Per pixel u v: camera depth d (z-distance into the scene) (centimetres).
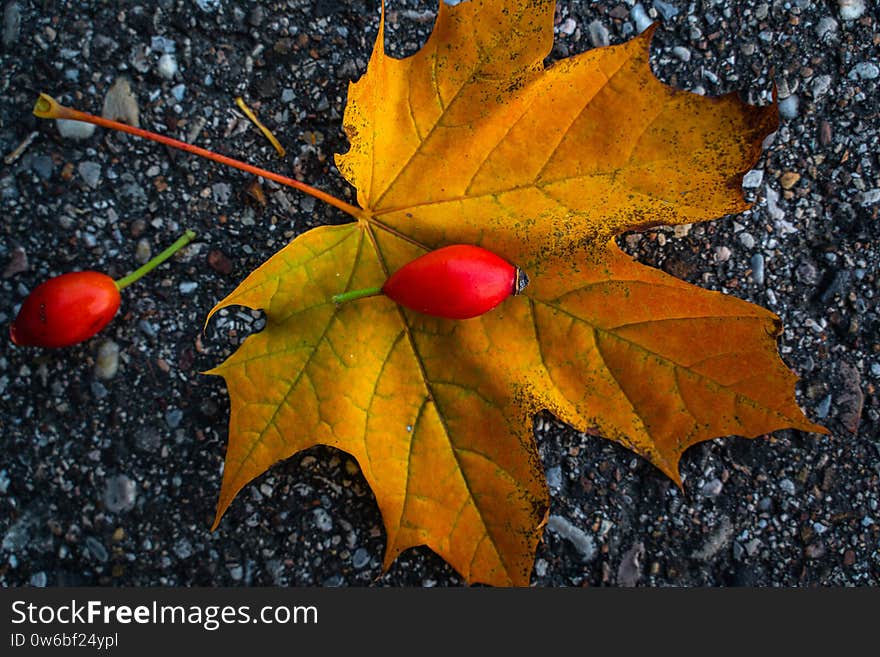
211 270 35
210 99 35
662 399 33
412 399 33
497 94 32
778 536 35
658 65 35
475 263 31
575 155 32
